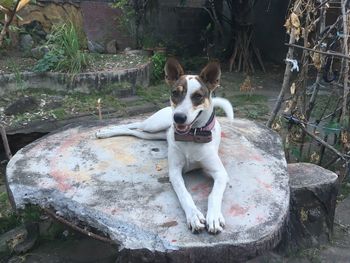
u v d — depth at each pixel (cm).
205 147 121
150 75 348
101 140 160
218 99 147
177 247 101
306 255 150
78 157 147
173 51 414
